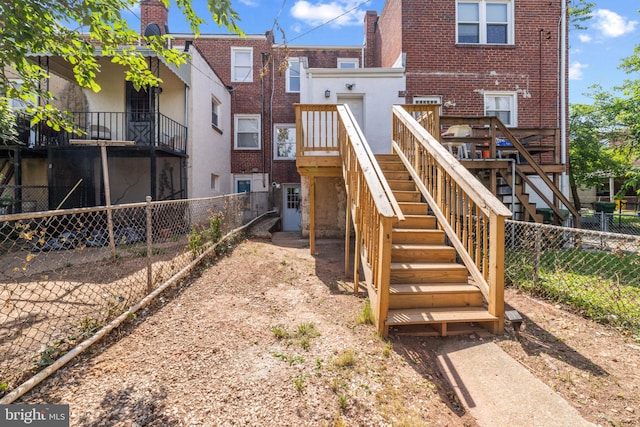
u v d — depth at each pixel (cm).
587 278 418
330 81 905
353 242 798
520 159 927
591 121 1351
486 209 327
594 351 272
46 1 287
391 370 251
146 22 1191
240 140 1373
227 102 1312
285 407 205
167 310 349
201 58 1048
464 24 994
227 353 266
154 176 831
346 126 503
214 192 1212
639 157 1062
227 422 191
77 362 244
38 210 952
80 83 376
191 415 195
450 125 908
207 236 573
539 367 252
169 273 446
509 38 996
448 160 404
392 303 336
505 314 309
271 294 415
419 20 972
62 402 202
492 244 316
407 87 972
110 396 209
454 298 342
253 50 1351
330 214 863
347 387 226
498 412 209
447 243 535
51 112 396
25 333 283
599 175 1438
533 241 471
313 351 272
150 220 387
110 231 514
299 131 596
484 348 282
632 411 203
